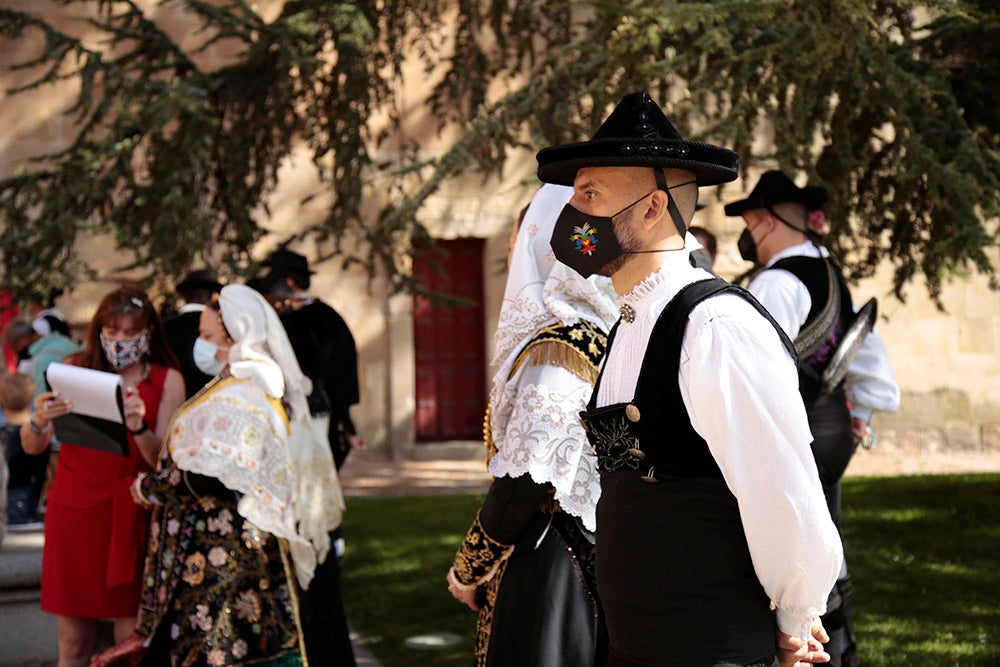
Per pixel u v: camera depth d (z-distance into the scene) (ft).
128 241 19.63
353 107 18.85
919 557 20.88
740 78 14.64
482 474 37.78
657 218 6.33
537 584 8.25
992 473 32.45
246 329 12.12
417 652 15.74
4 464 14.75
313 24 17.99
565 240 6.49
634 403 6.10
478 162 16.08
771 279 11.02
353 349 18.43
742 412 5.62
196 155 18.70
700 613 5.86
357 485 35.50
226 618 11.71
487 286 41.78
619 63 13.82
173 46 20.11
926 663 14.48
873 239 18.95
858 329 10.90
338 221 19.22
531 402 8.23
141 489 11.80
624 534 6.16
